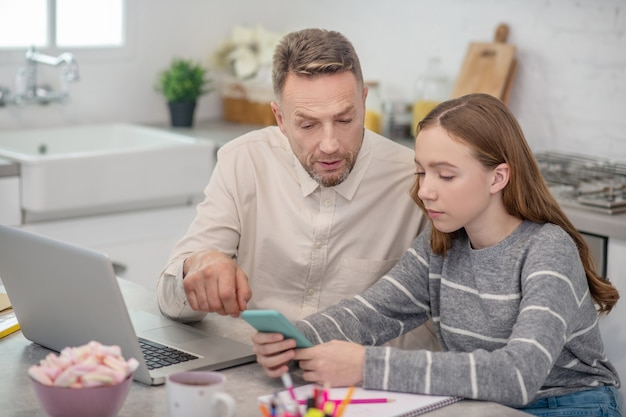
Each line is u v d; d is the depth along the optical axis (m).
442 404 1.61
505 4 3.75
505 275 1.85
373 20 4.29
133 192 3.79
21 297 1.86
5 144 4.09
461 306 1.93
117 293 1.63
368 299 1.99
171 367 1.75
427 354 1.66
